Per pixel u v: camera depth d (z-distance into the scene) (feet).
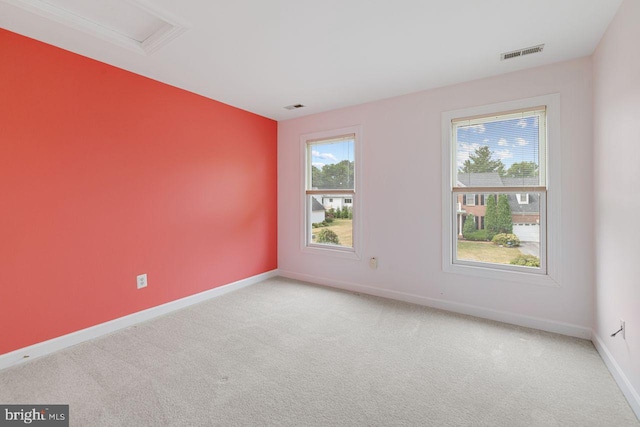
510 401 5.60
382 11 6.03
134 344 7.77
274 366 6.77
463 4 5.81
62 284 7.54
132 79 8.84
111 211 8.45
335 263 12.64
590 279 7.88
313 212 13.48
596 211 7.43
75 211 7.73
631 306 5.46
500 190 9.16
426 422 5.08
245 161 12.61
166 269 9.84
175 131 10.00
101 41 7.09
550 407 5.43
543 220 8.59
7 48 6.61
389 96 10.87
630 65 5.40
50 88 7.24
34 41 6.97
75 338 7.75
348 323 9.08
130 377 6.34
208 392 5.86
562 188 8.16
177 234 10.14
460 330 8.59
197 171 10.73
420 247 10.53
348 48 7.50
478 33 6.82
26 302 6.98
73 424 5.01
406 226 10.79
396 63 8.31
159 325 8.93
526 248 8.93
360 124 11.70
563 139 8.10
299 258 13.76
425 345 7.74
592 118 7.70
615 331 6.26
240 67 8.55
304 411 5.35
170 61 8.16
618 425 5.00
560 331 8.33
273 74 9.02
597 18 6.24
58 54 7.35
